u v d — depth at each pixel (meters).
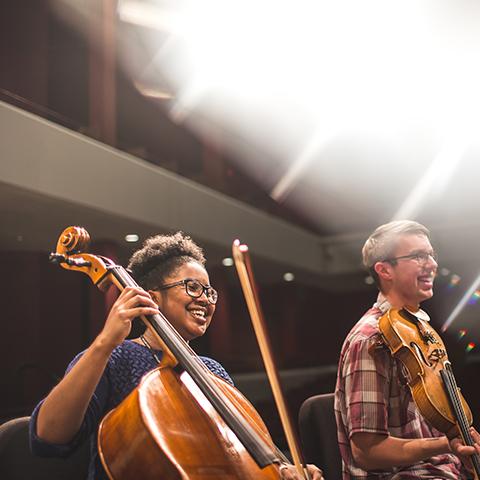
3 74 10.94
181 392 1.64
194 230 11.87
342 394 2.24
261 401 8.27
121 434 1.52
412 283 2.30
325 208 17.75
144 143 15.84
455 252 15.96
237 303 19.25
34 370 11.15
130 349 1.86
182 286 1.89
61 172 8.79
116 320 1.57
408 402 2.14
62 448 1.59
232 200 13.54
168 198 11.19
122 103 15.26
